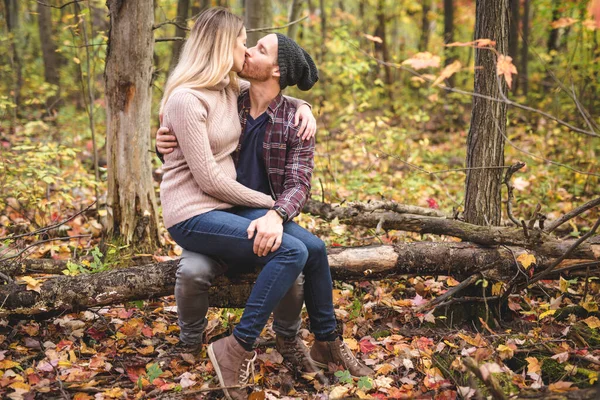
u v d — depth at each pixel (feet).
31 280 8.15
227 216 7.70
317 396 7.54
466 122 27.78
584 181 16.56
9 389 7.37
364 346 8.70
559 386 6.92
